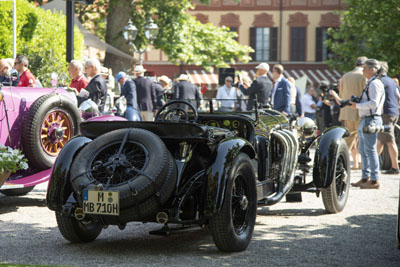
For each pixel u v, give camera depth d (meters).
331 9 44.56
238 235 5.21
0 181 6.73
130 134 5.02
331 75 44.31
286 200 7.59
